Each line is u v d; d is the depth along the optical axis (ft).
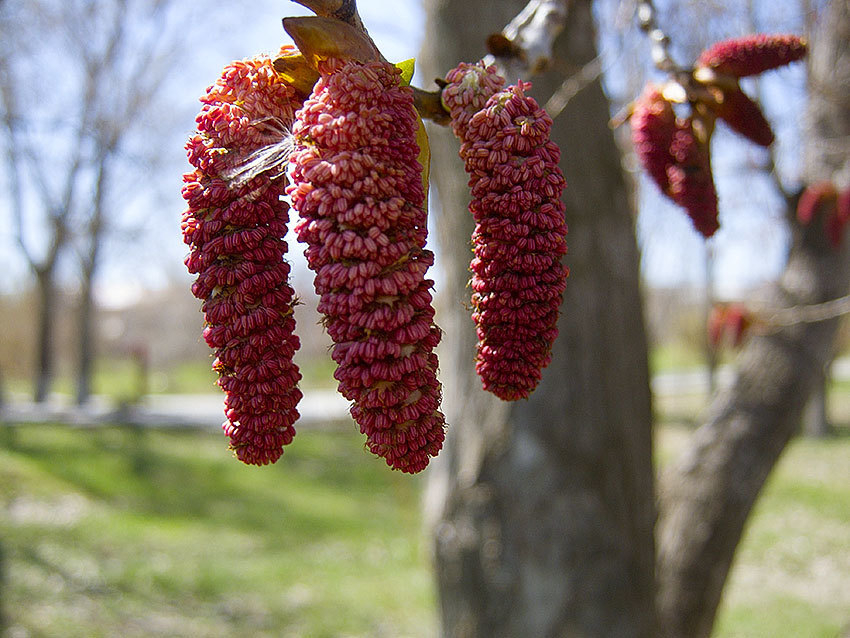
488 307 3.31
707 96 5.28
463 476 10.97
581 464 10.48
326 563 31.89
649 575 10.89
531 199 3.22
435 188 11.37
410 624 25.84
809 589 28.27
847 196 11.94
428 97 3.76
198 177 3.22
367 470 47.16
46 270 69.87
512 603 10.53
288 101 3.33
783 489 42.24
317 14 3.24
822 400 58.44
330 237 2.83
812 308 12.35
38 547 29.81
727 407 12.48
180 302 122.83
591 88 10.68
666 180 5.40
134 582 27.48
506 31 5.47
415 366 2.86
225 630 24.36
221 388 3.17
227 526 36.24
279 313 3.15
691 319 75.87
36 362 70.64
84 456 43.91
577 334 10.47
